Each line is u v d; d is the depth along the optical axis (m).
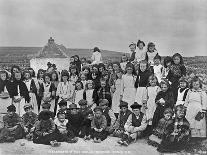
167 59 9.77
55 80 10.08
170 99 8.02
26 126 8.43
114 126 8.48
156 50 10.69
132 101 8.96
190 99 7.90
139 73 8.82
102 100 8.69
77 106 9.38
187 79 9.09
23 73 9.92
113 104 9.47
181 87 8.29
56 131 8.00
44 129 7.98
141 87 8.66
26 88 9.48
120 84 9.45
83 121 8.38
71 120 8.39
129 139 7.79
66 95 9.62
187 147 7.49
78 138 8.27
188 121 7.77
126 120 8.27
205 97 7.85
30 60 13.20
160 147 7.38
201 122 7.72
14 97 9.31
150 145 7.75
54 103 9.84
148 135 8.26
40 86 9.84
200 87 8.01
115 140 8.07
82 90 9.52
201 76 9.83
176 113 7.62
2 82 9.30
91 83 9.44
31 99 9.59
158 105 8.05
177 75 8.71
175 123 7.57
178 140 7.41
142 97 8.58
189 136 7.55
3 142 7.94
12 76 9.45
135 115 8.07
